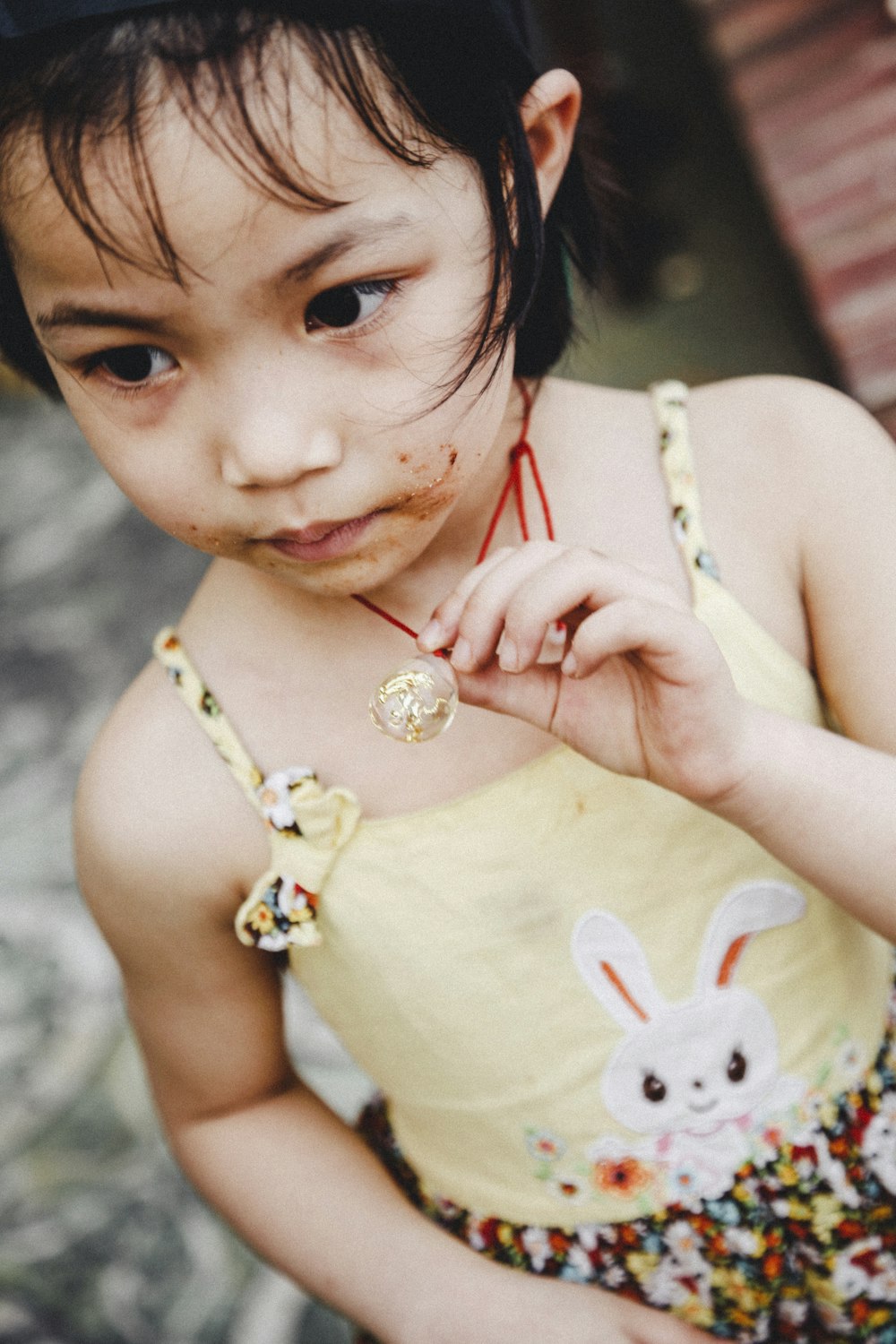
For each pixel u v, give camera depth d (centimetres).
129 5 33
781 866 48
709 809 44
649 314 187
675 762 43
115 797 48
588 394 51
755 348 175
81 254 35
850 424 48
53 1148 117
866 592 47
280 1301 99
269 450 36
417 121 36
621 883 47
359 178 35
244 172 33
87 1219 110
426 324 37
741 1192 49
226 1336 98
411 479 38
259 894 47
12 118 34
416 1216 53
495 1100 50
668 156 204
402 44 35
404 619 48
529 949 47
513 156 39
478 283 38
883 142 122
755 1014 49
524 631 41
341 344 36
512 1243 52
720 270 187
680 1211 50
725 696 42
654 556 48
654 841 47
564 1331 50
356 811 47
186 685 49
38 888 148
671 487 48
